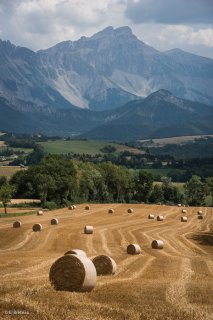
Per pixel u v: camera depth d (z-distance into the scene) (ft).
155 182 629.92
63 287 73.36
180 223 281.33
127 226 249.14
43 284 75.51
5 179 479.82
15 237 189.98
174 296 71.77
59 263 74.23
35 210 349.82
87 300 65.10
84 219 280.10
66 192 422.41
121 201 525.34
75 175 442.50
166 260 129.59
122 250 159.22
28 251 148.36
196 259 136.15
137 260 126.52
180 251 165.37
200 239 206.80
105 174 516.32
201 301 69.67
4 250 153.79
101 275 97.35
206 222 294.46
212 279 98.48
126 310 59.36
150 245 176.24
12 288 69.46
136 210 361.10
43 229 216.33
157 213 345.31
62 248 161.99
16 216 294.66
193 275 102.68
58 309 57.16
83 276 72.43
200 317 59.06
